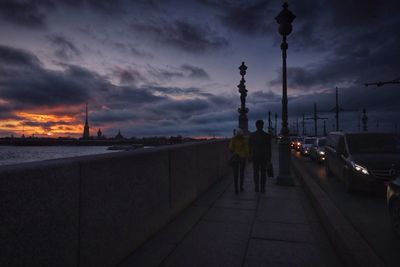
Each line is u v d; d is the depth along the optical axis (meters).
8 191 2.08
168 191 5.36
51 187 2.49
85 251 2.94
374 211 6.82
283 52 9.67
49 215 2.46
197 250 4.15
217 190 8.61
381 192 8.16
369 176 8.15
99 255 3.19
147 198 4.46
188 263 3.74
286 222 5.52
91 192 3.05
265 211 6.27
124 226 3.76
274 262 3.83
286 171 9.57
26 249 2.22
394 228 5.16
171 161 5.53
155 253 4.01
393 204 5.22
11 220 2.10
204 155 8.32
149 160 4.56
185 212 6.14
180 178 6.07
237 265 3.72
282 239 4.64
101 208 3.23
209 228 5.12
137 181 4.13
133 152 4.15
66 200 2.67
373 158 8.49
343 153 9.70
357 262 3.31
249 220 5.61
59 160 2.77
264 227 5.21
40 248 2.36
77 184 2.83
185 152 6.43
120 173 3.66
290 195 7.93
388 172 8.03
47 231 2.44
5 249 2.05
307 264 3.79
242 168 8.45
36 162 2.50
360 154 9.00
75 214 2.79
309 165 18.38
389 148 9.29
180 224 5.31
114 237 3.51
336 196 8.60
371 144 9.47
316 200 6.15
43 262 2.39
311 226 5.30
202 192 8.02
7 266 2.07
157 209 4.84
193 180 7.09
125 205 3.79
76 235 2.80
